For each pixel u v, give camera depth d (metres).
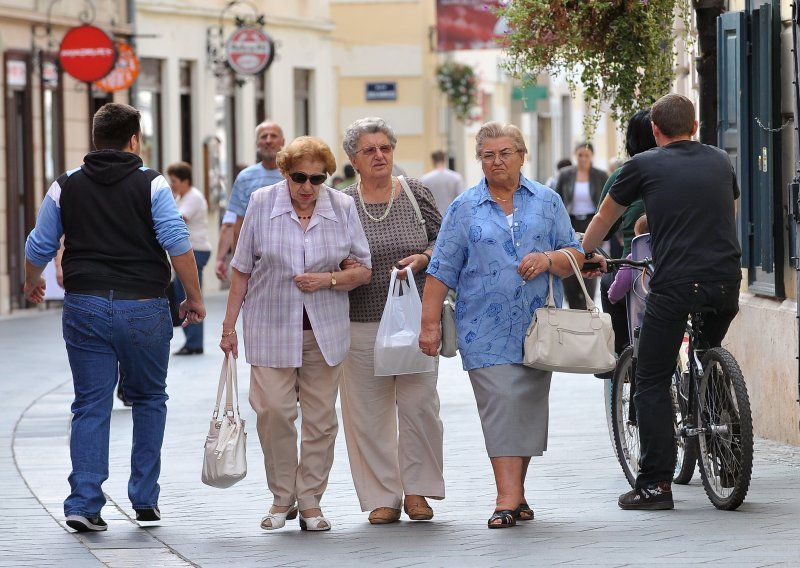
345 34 117.50
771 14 30.77
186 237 23.84
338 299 24.05
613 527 23.09
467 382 44.44
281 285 23.80
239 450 23.64
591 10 32.66
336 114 106.25
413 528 23.80
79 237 23.81
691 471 26.48
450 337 24.16
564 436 32.69
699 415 24.62
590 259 24.86
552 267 23.48
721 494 24.27
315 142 23.84
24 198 71.06
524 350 23.38
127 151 24.22
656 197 24.05
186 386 43.44
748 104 31.80
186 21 87.62
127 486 26.28
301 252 23.78
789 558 20.39
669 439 24.44
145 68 84.81
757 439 31.83
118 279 23.69
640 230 27.02
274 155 39.91
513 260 23.48
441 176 73.00
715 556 20.69
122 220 23.73
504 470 23.56
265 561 21.45
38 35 72.06
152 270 23.91
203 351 52.75
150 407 24.20
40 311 71.56
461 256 23.75
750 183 32.00
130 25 80.50
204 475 23.67
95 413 23.80
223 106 91.44
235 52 87.44
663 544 21.66
